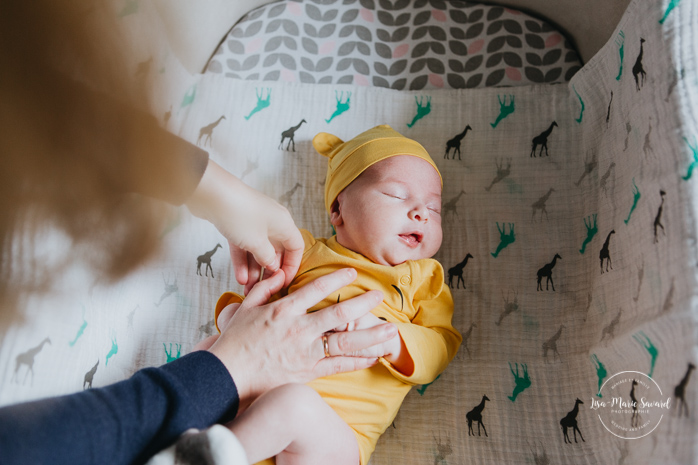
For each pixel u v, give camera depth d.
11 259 0.39
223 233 0.90
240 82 1.63
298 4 1.78
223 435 0.65
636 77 1.12
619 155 1.19
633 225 1.05
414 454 1.17
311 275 1.22
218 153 1.53
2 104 0.30
